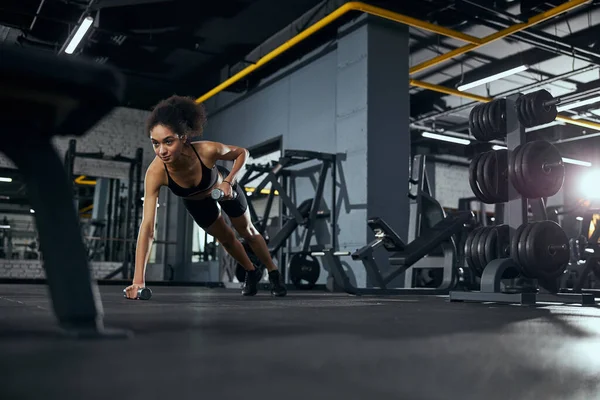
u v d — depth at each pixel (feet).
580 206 19.22
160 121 6.07
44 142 2.28
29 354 1.78
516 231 8.32
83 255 2.28
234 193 7.43
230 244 8.34
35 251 32.22
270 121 24.17
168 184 6.88
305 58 22.08
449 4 18.70
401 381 1.53
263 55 23.36
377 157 18.06
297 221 18.38
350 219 18.39
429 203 13.64
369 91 18.24
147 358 1.76
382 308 5.69
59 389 1.26
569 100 28.91
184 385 1.35
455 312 5.24
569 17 21.15
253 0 19.80
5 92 2.04
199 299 7.31
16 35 22.41
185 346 2.10
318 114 20.99
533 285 8.78
